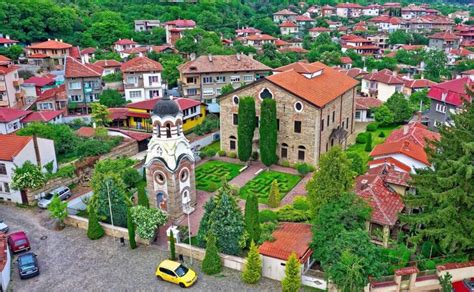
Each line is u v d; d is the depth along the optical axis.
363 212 36.59
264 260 36.88
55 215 45.84
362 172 52.00
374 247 33.12
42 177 52.91
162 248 42.97
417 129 53.94
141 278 37.94
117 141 69.38
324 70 74.81
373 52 149.62
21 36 135.12
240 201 52.22
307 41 161.75
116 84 104.69
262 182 58.03
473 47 154.62
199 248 40.28
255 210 39.31
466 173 30.66
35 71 113.50
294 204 48.62
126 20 170.12
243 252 40.03
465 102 36.03
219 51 120.31
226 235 38.78
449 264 32.81
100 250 42.72
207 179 59.47
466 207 32.84
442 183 31.89
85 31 148.12
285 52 137.38
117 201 45.19
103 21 153.00
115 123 83.69
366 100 88.12
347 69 118.69
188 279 36.22
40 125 67.00
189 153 49.31
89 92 91.75
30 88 97.19
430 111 72.06
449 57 138.75
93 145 65.06
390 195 41.31
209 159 67.56
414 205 35.25
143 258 41.16
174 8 179.12
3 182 53.44
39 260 41.12
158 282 37.25
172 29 147.00
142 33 155.88
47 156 58.09
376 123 80.50
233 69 95.81
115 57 126.44
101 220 46.25
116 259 41.09
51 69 119.44
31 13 140.12
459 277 32.88
